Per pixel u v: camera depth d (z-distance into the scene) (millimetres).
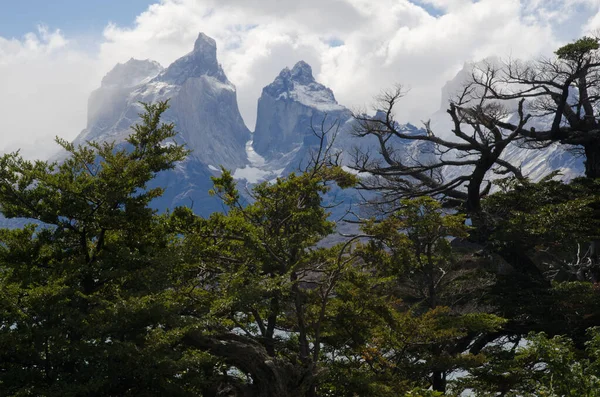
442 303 40531
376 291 31031
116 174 24234
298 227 28922
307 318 27516
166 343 21016
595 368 20656
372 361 29391
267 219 28938
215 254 27547
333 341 28797
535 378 29078
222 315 24844
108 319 21031
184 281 25844
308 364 23969
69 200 23250
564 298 39875
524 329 42281
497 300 41375
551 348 20578
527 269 48062
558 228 45531
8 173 23469
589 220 46656
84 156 24984
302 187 28797
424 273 37781
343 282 28250
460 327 33312
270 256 27625
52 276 22266
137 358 20281
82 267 22562
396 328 30156
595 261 52531
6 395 19875
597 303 39250
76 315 21297
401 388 27266
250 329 28328
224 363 23484
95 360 21000
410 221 37094
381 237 31891
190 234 27188
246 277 26172
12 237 24250
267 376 23109
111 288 23625
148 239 25719
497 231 46844
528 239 47031
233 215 29312
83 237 23906
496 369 30469
